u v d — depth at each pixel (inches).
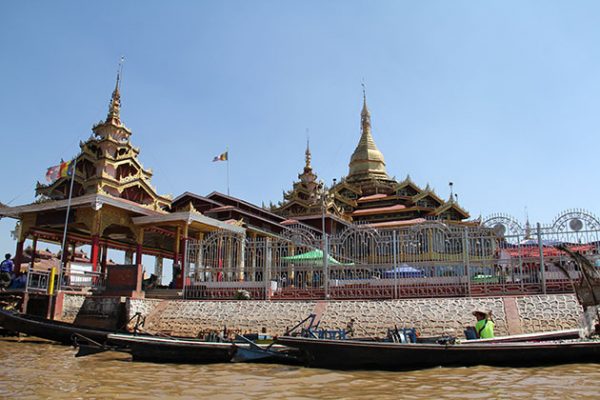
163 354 655.1
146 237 1755.7
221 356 640.4
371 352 577.3
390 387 483.2
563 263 879.7
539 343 578.9
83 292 1088.8
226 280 1095.6
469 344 591.2
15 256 1369.3
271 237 1791.3
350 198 2412.6
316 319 861.2
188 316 946.7
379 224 2036.2
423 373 553.9
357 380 522.6
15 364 637.3
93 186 1411.2
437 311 813.9
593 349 579.2
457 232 946.7
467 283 904.3
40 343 863.7
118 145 1478.8
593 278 679.7
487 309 794.8
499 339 636.1
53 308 992.2
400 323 811.4
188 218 1295.5
